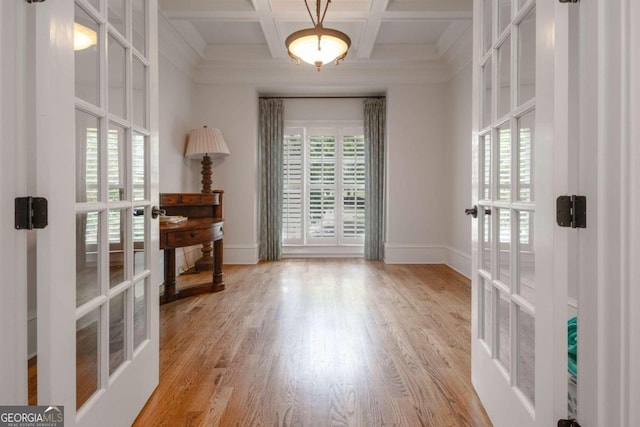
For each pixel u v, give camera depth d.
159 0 3.51
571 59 1.75
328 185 5.61
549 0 1.05
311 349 2.25
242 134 5.11
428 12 3.57
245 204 5.14
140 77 1.64
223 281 3.87
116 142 1.42
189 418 1.53
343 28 4.19
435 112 5.12
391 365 2.03
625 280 0.89
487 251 1.68
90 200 1.25
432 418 1.54
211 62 4.91
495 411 1.47
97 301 1.24
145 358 1.63
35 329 1.74
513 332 1.32
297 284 3.96
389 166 5.17
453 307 3.13
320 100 5.55
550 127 1.05
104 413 1.27
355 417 1.54
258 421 1.51
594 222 0.96
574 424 1.01
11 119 0.96
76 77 1.18
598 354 0.95
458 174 4.64
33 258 1.70
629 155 0.89
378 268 4.84
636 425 0.89
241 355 2.16
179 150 4.55
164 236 2.88
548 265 1.06
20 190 0.98
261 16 3.68
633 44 0.88
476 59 1.73
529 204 1.20
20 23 0.97
